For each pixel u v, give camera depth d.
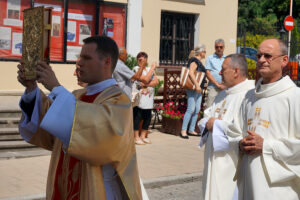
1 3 9.30
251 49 19.11
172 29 12.98
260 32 23.36
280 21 36.59
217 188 4.13
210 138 4.28
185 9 12.90
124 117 2.34
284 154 3.12
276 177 3.13
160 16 12.44
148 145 8.68
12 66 9.48
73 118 2.25
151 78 8.50
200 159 7.69
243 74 4.28
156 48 12.43
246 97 3.56
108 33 10.80
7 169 6.50
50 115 2.24
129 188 2.39
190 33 13.28
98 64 2.49
